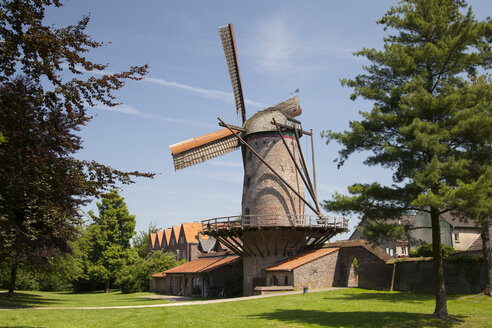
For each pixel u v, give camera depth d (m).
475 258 24.41
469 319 17.58
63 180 12.77
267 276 34.97
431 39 20.00
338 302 24.77
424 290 27.30
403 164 18.67
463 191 15.59
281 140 37.50
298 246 37.34
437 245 18.19
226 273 44.41
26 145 11.68
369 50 19.95
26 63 11.00
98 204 70.31
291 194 36.78
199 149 37.44
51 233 16.05
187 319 19.78
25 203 13.48
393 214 18.42
